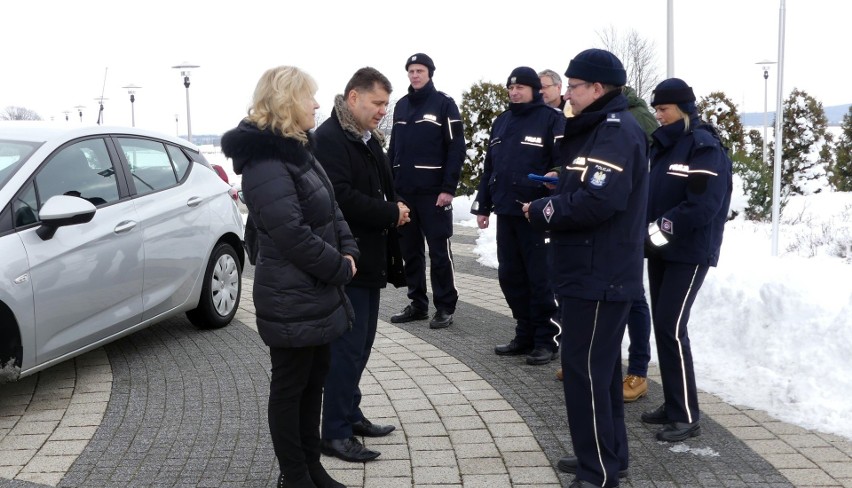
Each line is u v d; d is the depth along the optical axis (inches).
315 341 137.1
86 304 209.5
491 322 281.9
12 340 188.9
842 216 570.3
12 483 154.9
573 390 147.0
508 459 164.9
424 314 287.1
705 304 237.6
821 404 182.5
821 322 203.6
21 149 209.2
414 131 269.1
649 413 183.9
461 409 193.9
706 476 154.6
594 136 142.9
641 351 199.6
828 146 972.6
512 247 232.7
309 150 141.3
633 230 143.8
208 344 253.1
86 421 188.1
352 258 147.6
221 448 171.2
